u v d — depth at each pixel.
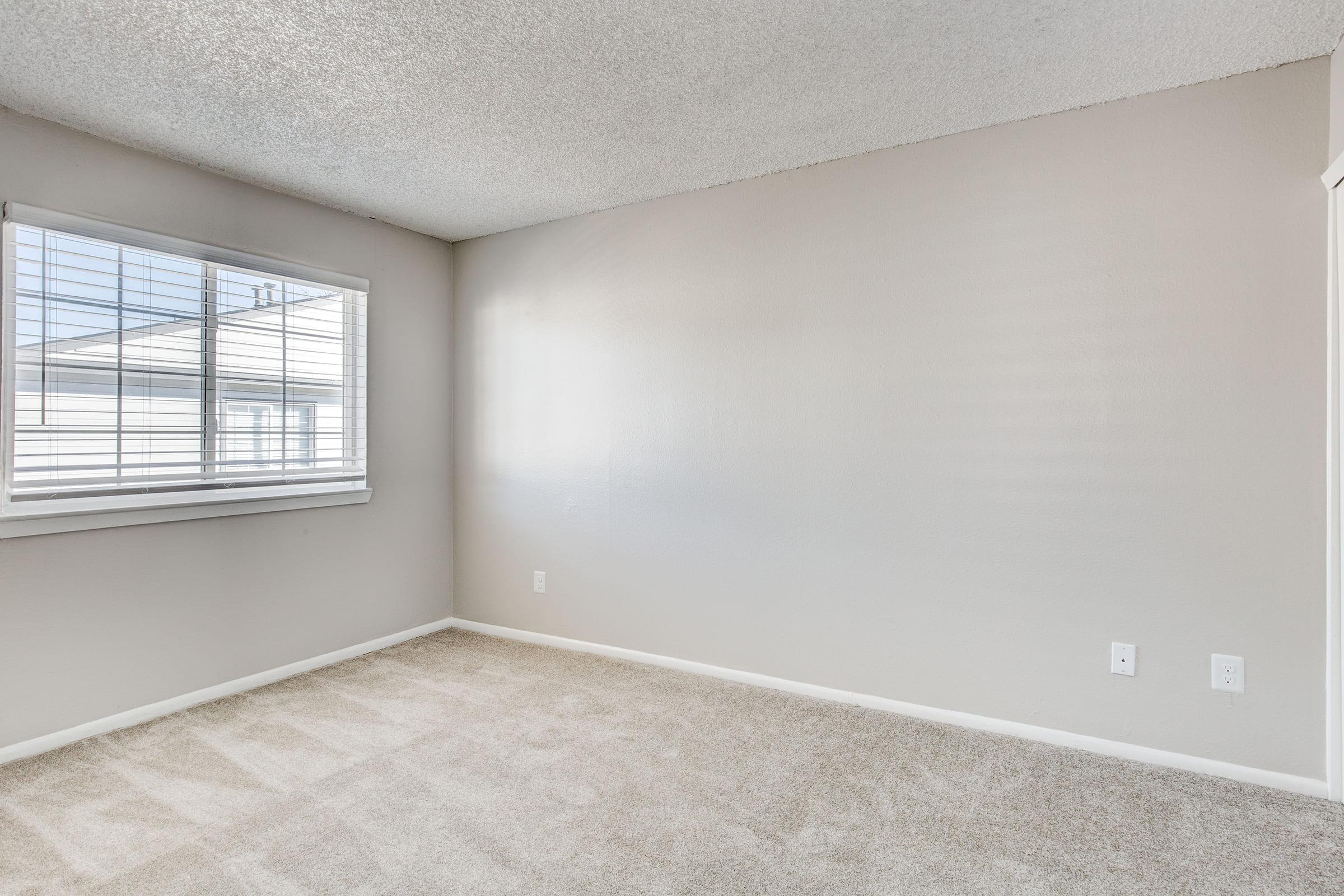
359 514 3.39
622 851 1.77
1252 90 2.09
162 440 2.64
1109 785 2.10
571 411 3.48
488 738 2.43
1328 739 2.01
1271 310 2.07
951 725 2.54
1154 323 2.22
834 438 2.78
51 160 2.35
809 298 2.83
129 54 1.96
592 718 2.61
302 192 3.06
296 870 1.69
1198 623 2.17
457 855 1.76
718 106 2.31
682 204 3.13
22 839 1.82
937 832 1.86
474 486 3.84
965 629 2.54
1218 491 2.14
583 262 3.43
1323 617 2.02
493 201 3.22
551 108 2.31
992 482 2.48
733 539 3.01
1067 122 2.35
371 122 2.41
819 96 2.24
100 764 2.23
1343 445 1.94
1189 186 2.17
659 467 3.21
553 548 3.55
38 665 2.33
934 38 1.92
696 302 3.10
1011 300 2.44
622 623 3.33
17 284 2.28
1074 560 2.35
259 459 2.96
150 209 2.61
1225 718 2.14
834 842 1.81
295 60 2.01
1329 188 1.98
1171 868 1.71
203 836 1.83
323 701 2.78
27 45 1.91
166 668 2.65
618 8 1.77
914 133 2.52
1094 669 2.32
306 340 3.16
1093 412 2.31
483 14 1.79
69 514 2.37
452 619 3.93
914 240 2.61
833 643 2.79
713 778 2.15
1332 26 1.85
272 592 3.01
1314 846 1.79
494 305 3.75
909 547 2.63
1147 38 1.91
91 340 2.45
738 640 3.01
